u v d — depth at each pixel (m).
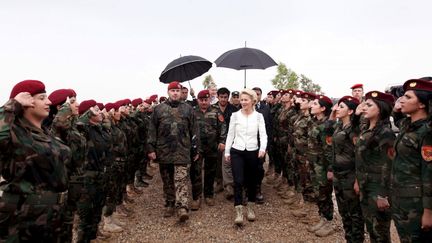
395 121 3.39
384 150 3.03
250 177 5.11
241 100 5.11
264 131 5.07
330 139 4.27
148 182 7.71
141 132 7.19
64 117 3.05
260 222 5.05
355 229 3.70
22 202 2.25
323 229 4.54
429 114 2.54
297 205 5.57
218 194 6.60
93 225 3.94
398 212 2.69
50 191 2.41
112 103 5.11
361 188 3.26
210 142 5.86
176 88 5.20
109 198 4.73
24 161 2.26
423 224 2.45
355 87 5.54
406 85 2.74
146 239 4.53
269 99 9.12
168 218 5.26
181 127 5.09
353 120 3.67
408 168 2.61
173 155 5.02
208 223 5.05
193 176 5.60
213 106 6.19
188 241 4.46
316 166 4.56
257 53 6.31
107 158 4.30
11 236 2.20
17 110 2.29
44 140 2.45
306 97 5.26
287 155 6.29
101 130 4.08
